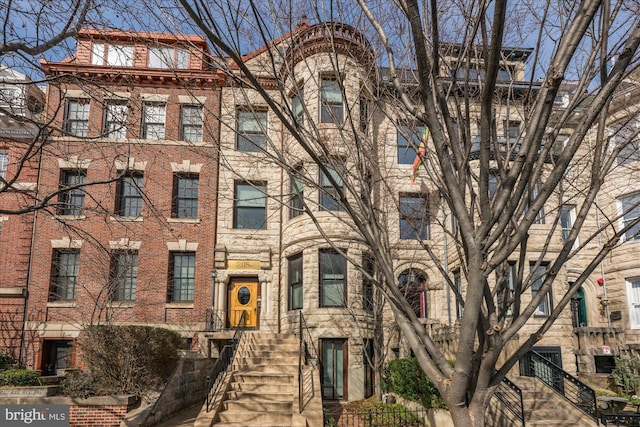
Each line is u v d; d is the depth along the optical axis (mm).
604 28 4801
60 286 17109
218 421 10172
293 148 15828
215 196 18156
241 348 13805
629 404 13656
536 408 12016
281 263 17812
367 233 5469
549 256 16234
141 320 16844
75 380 11477
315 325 15648
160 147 18062
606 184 18547
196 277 17547
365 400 14891
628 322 17672
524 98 7320
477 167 15070
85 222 17281
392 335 15422
